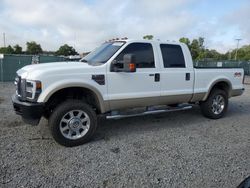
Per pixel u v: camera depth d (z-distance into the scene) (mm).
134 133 5168
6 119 5977
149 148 4348
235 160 3939
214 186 3178
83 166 3629
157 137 4938
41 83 4125
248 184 2396
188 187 3141
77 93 4738
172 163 3777
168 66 5453
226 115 7004
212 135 5156
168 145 4508
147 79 5125
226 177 3402
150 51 5227
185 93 5742
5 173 3359
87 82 4449
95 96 4621
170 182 3244
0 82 15156
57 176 3328
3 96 9414
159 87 5312
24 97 4285
